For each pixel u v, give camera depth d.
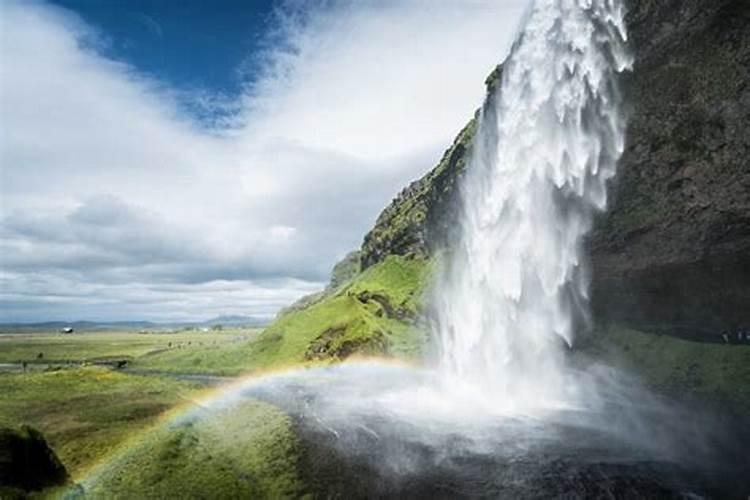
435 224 86.75
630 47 40.22
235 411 38.69
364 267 118.75
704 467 26.80
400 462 28.91
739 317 42.84
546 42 49.28
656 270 45.69
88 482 22.77
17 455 19.66
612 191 45.59
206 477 25.52
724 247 40.75
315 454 29.77
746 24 33.44
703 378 41.50
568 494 24.75
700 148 38.88
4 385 41.12
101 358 93.12
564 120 48.03
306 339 75.88
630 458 28.36
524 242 55.34
